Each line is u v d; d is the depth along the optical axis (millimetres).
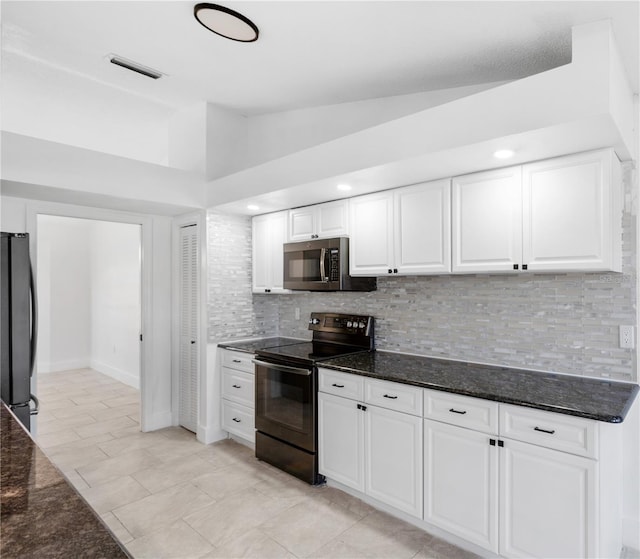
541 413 1799
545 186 2080
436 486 2150
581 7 1603
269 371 3094
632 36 1710
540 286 2408
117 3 2061
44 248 6266
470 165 2217
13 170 2615
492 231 2256
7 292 2551
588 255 1953
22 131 3762
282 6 1890
